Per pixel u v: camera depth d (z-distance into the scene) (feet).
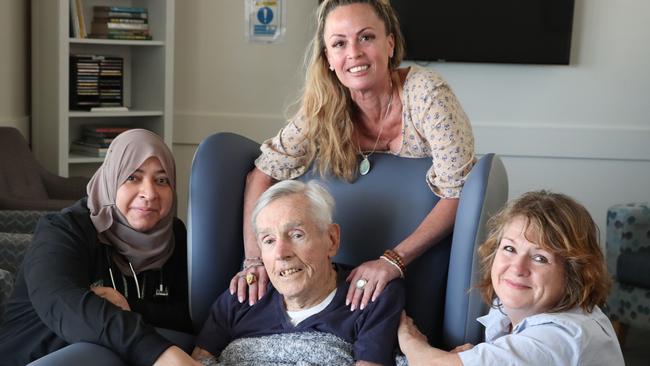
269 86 18.04
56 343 7.32
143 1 17.03
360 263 8.13
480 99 17.85
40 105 15.99
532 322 6.36
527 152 17.81
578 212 6.46
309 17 17.85
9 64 15.48
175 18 17.69
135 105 17.47
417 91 7.89
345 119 8.21
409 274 7.95
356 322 7.26
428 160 8.19
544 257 6.38
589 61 17.62
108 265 8.00
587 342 6.14
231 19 17.83
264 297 7.58
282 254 7.04
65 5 15.17
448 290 7.63
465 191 7.54
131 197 8.00
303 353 7.15
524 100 17.80
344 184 8.30
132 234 8.09
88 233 7.84
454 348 7.52
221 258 8.27
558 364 6.11
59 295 7.07
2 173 13.82
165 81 16.67
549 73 17.70
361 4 7.70
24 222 12.35
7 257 10.80
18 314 7.54
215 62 17.89
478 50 17.39
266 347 7.27
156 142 8.15
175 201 8.46
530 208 6.47
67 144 15.52
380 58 7.74
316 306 7.36
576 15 17.51
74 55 15.89
